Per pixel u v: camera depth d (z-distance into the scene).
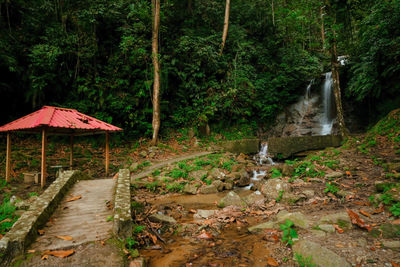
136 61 14.16
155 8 13.05
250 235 4.01
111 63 14.08
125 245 3.43
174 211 5.91
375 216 3.88
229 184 8.41
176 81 15.98
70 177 6.20
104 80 13.58
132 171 9.73
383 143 8.74
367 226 3.43
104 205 4.86
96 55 14.13
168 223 4.82
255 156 13.16
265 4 19.44
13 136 11.44
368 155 8.16
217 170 9.37
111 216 4.21
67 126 7.38
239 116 16.95
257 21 19.52
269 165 11.73
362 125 15.05
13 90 11.95
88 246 3.29
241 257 3.25
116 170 9.83
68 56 13.09
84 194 5.52
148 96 14.42
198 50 14.86
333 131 15.67
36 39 12.69
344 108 15.92
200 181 8.69
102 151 12.12
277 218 4.51
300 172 8.09
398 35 10.09
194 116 15.22
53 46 11.76
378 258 2.62
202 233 4.23
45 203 4.34
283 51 18.77
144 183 8.12
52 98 13.17
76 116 8.27
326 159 8.78
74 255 3.08
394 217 3.69
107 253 3.15
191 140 14.48
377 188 5.23
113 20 14.47
